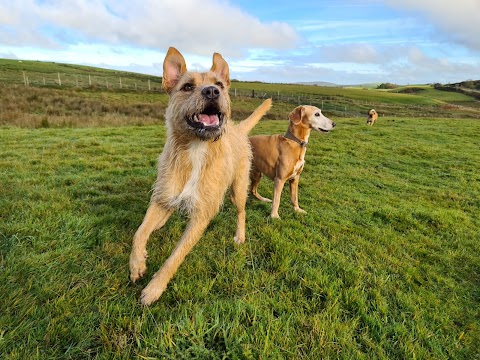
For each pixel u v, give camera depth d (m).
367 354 0.67
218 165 0.91
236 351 0.62
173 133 0.91
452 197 2.03
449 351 0.72
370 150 3.38
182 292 0.79
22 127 3.83
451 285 1.00
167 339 0.62
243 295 0.81
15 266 0.79
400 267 1.06
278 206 1.47
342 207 1.64
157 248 1.01
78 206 1.27
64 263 0.85
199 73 0.97
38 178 1.61
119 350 0.60
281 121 5.66
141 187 1.61
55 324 0.65
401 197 1.99
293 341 0.66
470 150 3.66
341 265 1.00
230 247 1.07
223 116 0.89
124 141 3.08
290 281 0.90
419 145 3.76
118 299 0.75
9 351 0.58
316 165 2.62
